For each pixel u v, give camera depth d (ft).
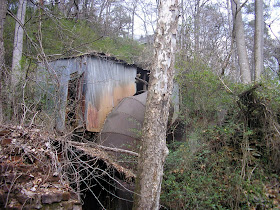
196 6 64.59
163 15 19.30
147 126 18.76
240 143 25.16
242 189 22.49
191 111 27.78
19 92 26.13
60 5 53.06
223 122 27.27
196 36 37.91
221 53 43.86
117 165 23.57
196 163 24.95
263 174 23.52
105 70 35.45
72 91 34.35
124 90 38.17
